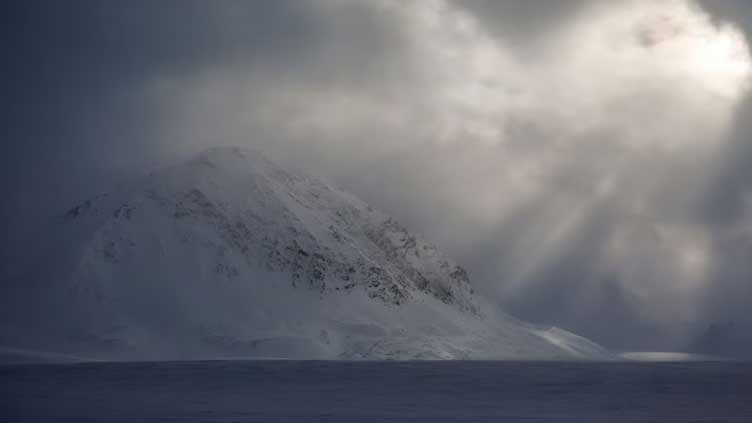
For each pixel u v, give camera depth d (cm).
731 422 10012
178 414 10688
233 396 13550
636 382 17262
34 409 11338
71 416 10519
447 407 11750
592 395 13925
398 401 12700
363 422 9869
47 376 18162
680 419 10325
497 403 12469
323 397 13375
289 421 9881
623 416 10644
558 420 10125
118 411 11075
